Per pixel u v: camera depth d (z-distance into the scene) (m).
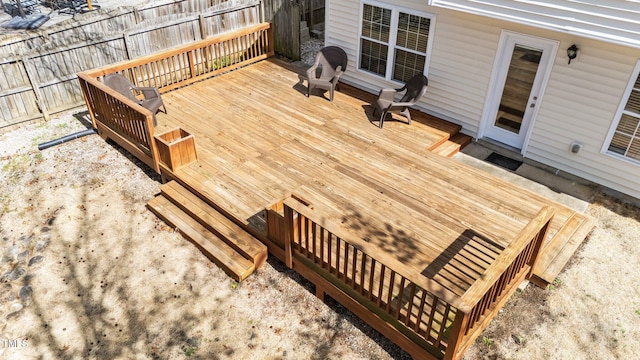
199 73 9.68
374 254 4.09
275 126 7.93
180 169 6.64
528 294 5.18
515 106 7.44
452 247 5.29
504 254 4.09
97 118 7.96
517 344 4.62
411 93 8.13
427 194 6.21
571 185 6.92
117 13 10.10
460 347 4.01
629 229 6.09
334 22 9.34
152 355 4.59
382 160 6.98
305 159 6.97
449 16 7.46
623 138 6.44
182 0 11.36
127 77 8.48
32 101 8.51
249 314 4.99
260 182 6.42
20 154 7.68
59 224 6.22
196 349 4.63
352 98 9.05
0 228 6.18
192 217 6.12
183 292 5.24
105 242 5.93
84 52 8.81
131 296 5.20
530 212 5.95
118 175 7.20
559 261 5.41
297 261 5.15
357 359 4.54
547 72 6.71
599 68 6.22
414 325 4.19
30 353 4.63
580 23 5.79
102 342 4.73
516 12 6.32
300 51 11.17
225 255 5.51
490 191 6.33
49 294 5.25
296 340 4.72
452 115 8.21
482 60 7.36
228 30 11.00
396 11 8.13
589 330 4.77
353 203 5.98
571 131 6.86
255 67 10.42
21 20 12.10
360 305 4.60
